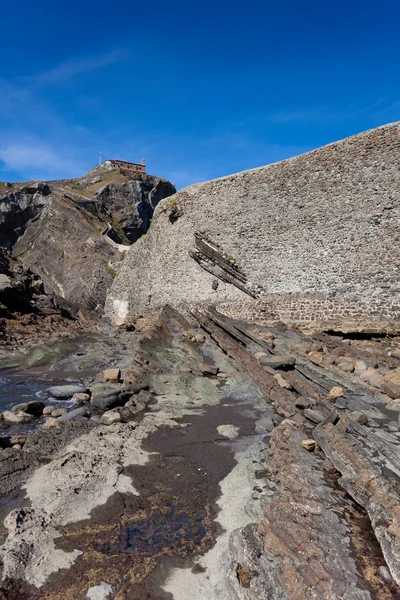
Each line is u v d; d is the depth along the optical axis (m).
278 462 7.46
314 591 4.24
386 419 9.65
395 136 17.36
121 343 20.77
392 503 5.50
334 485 6.59
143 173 117.25
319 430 8.35
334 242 19.05
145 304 29.48
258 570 4.66
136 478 6.86
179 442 8.52
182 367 14.62
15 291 24.72
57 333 21.59
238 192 22.95
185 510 6.02
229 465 7.48
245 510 5.95
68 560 4.86
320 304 19.25
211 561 4.96
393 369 13.73
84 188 101.31
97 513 5.82
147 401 11.14
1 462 7.07
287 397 10.99
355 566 4.65
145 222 98.75
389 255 17.36
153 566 4.83
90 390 12.15
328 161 19.36
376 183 17.81
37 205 80.56
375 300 17.59
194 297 24.66
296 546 4.82
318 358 15.20
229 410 10.77
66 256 62.06
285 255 20.80
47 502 5.87
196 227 24.84
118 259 52.38
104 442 8.06
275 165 21.41
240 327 19.98
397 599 4.21
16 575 4.52
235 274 22.61
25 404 10.13
